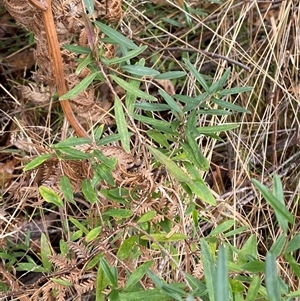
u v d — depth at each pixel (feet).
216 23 2.76
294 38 2.53
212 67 2.64
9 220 1.95
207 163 1.57
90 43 1.57
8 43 2.89
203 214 1.99
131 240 1.51
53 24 1.55
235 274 1.44
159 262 1.83
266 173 2.33
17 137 2.46
